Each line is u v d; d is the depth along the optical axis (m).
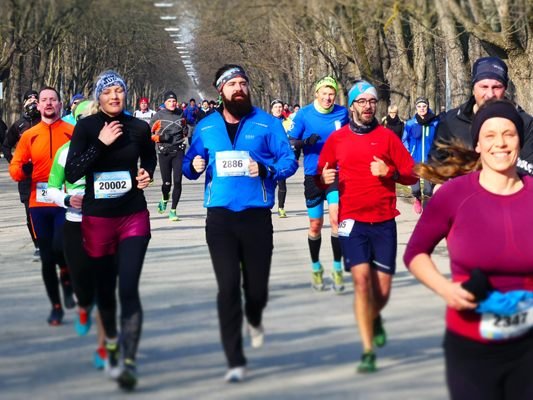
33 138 12.34
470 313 5.85
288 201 27.45
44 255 11.30
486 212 6.04
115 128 9.02
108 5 12.17
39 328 11.19
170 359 9.67
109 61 71.06
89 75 72.44
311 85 54.56
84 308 9.79
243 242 9.25
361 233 10.19
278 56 57.28
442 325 11.11
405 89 37.06
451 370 5.95
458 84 27.69
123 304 8.74
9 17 12.81
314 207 13.34
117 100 9.23
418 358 9.61
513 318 5.79
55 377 9.04
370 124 10.58
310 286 13.78
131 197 9.12
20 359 9.73
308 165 13.48
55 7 12.45
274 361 9.56
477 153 6.86
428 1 15.35
